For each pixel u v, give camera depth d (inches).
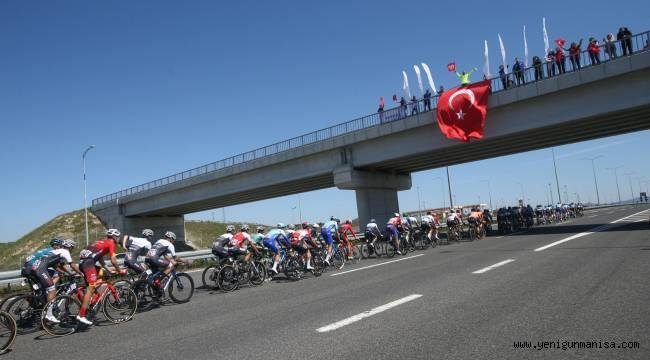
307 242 492.7
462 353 181.0
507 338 196.4
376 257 660.7
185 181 1621.6
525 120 863.1
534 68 839.7
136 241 355.6
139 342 243.9
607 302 247.6
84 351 234.8
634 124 918.4
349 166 1148.5
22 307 301.1
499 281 341.7
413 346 194.5
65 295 293.0
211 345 224.1
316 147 1200.8
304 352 198.4
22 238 2615.7
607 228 841.5
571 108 808.9
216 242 442.6
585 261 415.5
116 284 320.5
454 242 826.8
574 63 789.9
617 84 762.8
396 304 284.0
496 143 1003.9
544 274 358.6
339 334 223.8
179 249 2133.4
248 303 341.7
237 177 1453.0
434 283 356.2
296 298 345.1
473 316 238.5
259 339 227.3
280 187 1446.9
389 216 1274.6
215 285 449.1
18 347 256.2
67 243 317.1
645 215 1262.3
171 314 322.0
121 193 2033.7
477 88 896.3
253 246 458.3
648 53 715.4
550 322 216.4
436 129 995.3
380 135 1067.9
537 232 915.4
